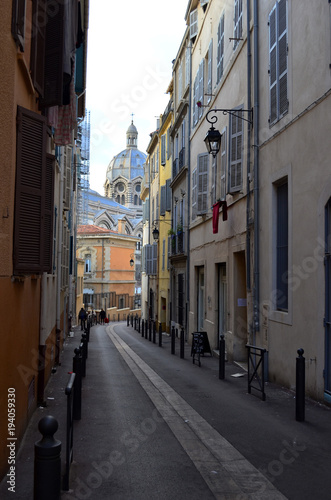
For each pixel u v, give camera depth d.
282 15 9.79
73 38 8.02
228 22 14.46
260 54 11.28
